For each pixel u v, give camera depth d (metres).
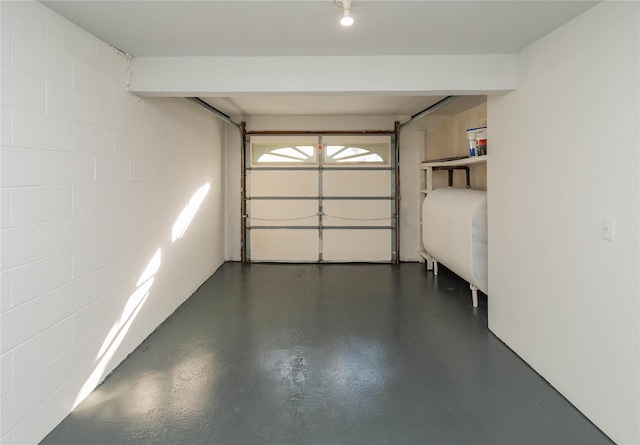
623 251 1.70
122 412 2.04
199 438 1.85
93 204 2.24
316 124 5.62
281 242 5.76
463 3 1.85
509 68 2.59
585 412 1.98
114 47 2.46
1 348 1.58
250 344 2.92
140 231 2.88
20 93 1.68
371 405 2.12
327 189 5.70
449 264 4.23
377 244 5.75
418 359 2.67
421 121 5.61
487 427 1.93
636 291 1.64
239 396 2.21
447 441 1.83
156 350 2.80
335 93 2.71
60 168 1.95
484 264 3.51
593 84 1.87
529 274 2.49
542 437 1.85
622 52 1.69
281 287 4.49
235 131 5.68
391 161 5.67
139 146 2.85
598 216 1.85
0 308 1.58
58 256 1.93
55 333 1.91
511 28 2.15
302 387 2.31
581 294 1.99
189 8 1.91
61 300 1.96
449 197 4.30
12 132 1.63
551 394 2.21
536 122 2.37
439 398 2.19
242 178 5.68
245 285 4.57
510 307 2.78
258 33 2.23
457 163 4.02
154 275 3.16
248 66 2.64
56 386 1.92
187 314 3.57
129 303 2.72
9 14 1.62
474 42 2.38
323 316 3.53
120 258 2.58
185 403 2.13
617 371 1.75
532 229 2.44
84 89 2.15
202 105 4.04
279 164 5.69
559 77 2.13
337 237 5.75
